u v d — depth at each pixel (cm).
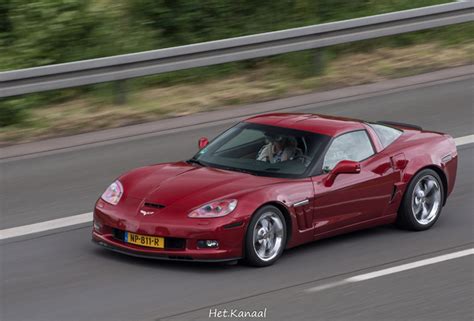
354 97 3066
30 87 2714
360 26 3300
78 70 2788
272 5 3828
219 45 3022
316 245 1809
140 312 1427
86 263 1661
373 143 1889
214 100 3030
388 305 1488
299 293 1528
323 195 1739
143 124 2786
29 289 1533
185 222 1591
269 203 1659
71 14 3456
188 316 1412
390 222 1908
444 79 3284
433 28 3788
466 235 1900
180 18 3656
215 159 1809
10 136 2653
